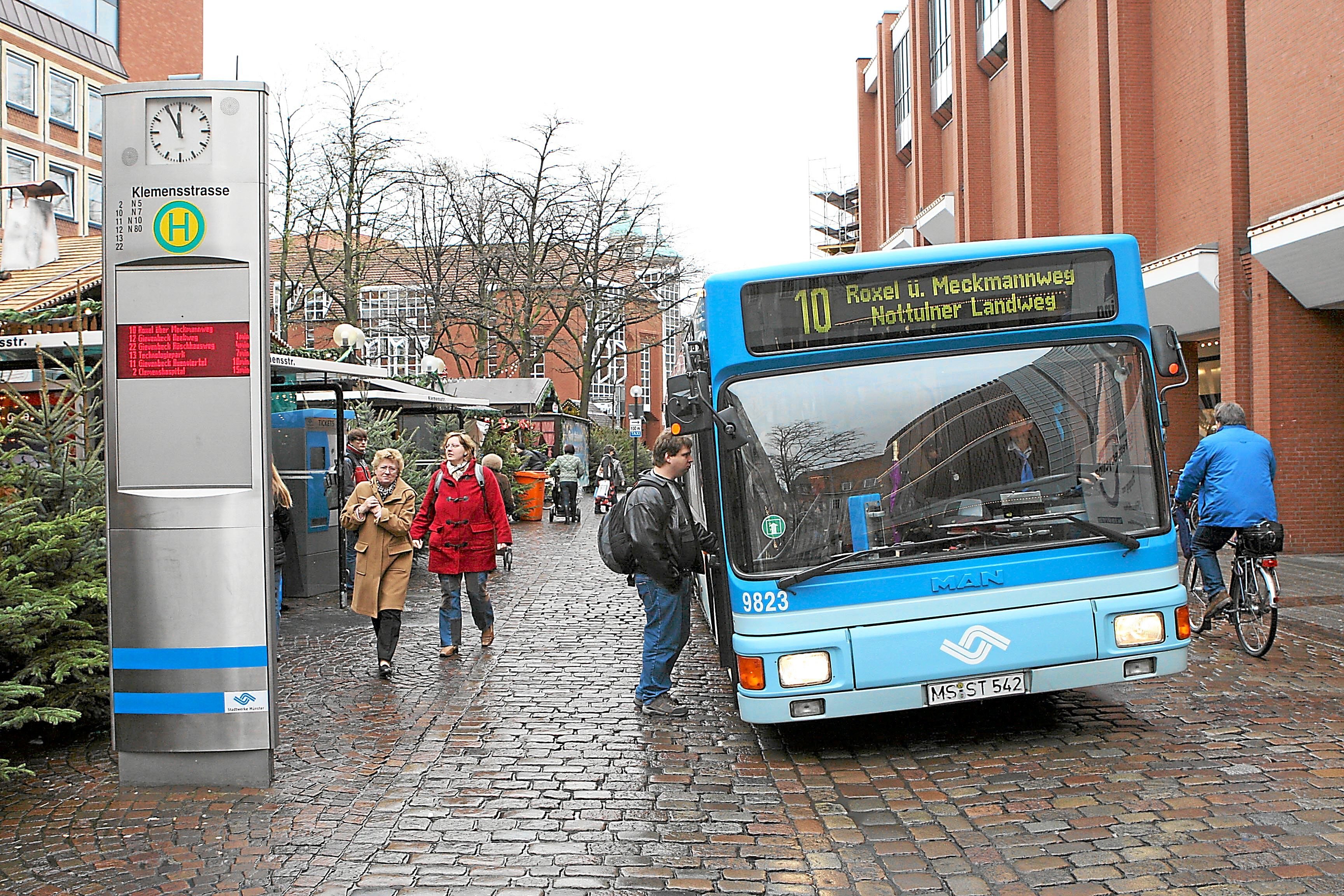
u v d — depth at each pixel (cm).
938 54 3259
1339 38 1308
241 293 572
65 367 754
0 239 1353
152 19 3828
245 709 575
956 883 433
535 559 1773
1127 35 1848
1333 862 433
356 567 848
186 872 459
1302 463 1486
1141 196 1853
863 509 600
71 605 607
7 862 473
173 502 573
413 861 468
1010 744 618
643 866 460
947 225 3088
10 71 3231
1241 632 834
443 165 3812
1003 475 607
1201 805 503
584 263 4075
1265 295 1488
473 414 2486
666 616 716
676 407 598
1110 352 622
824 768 594
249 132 571
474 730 686
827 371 611
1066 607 595
